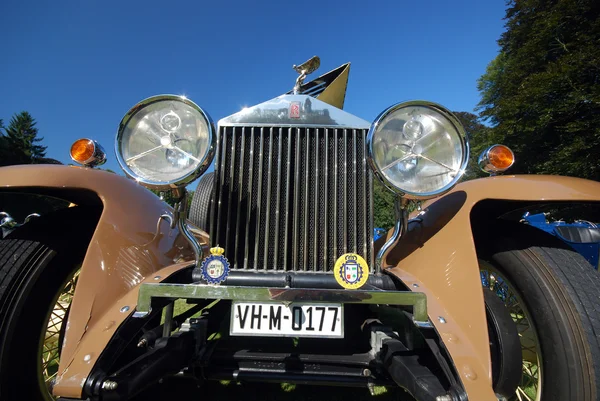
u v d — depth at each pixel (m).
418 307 1.29
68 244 1.56
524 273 1.51
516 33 15.12
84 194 1.63
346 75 3.15
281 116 1.80
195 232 2.15
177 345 1.54
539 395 1.39
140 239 1.60
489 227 1.76
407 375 1.31
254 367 1.67
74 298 1.37
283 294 1.29
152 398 1.99
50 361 1.64
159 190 1.55
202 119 1.54
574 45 12.39
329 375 1.63
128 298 1.39
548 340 1.37
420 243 1.71
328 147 1.79
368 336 1.86
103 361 1.21
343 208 1.75
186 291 1.30
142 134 1.56
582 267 1.48
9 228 3.22
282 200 1.76
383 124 1.59
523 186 1.54
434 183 1.58
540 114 11.86
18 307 1.37
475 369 1.18
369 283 1.63
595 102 10.29
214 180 1.76
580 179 1.54
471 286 1.41
